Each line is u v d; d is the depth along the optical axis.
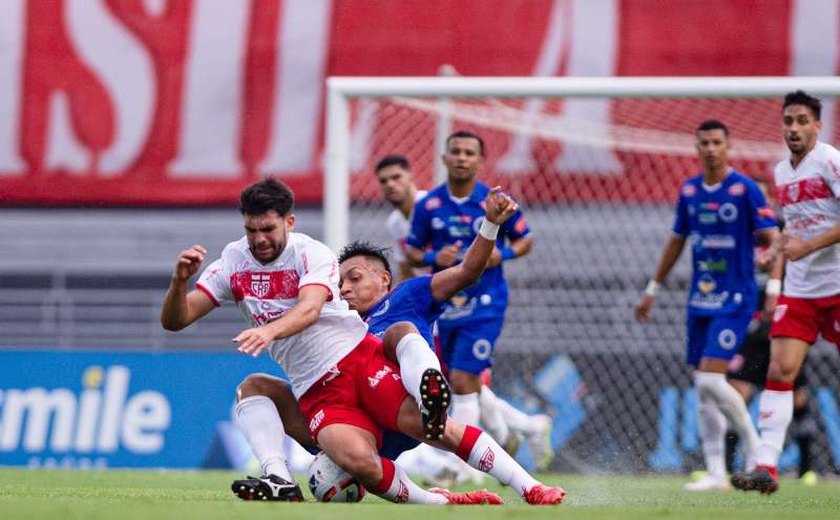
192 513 15.84
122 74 55.44
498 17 53.12
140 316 54.91
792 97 27.67
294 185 54.25
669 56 51.94
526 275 47.41
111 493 23.92
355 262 21.56
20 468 39.78
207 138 54.91
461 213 32.38
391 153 47.53
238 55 54.94
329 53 54.41
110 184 55.12
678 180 47.91
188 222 54.91
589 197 47.81
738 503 23.75
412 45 53.72
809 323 27.98
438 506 18.66
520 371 46.28
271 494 19.38
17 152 55.53
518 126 46.75
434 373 18.30
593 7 52.59
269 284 20.06
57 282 55.28
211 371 41.66
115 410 41.69
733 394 31.84
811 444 41.50
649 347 46.75
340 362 19.83
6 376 42.28
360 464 19.06
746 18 51.78
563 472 43.97
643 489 31.30
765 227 31.75
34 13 55.94
